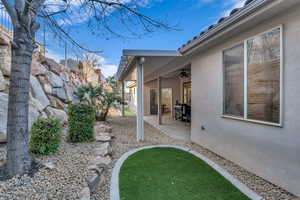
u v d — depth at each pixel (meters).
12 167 2.45
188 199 2.46
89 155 3.61
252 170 3.25
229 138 3.89
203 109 5.00
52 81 7.85
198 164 3.73
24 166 2.53
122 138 6.20
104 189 2.72
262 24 2.94
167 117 13.09
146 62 6.54
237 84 3.62
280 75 2.65
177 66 6.98
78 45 3.30
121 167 3.57
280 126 2.67
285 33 2.57
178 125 9.31
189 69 8.36
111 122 9.98
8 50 5.01
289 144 2.55
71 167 2.92
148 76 11.27
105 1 2.87
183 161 3.91
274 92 2.78
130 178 3.08
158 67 7.70
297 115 2.43
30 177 2.45
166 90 15.48
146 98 14.82
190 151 4.65
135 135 6.73
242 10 2.66
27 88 2.57
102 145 4.45
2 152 3.24
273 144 2.81
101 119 9.61
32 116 4.91
